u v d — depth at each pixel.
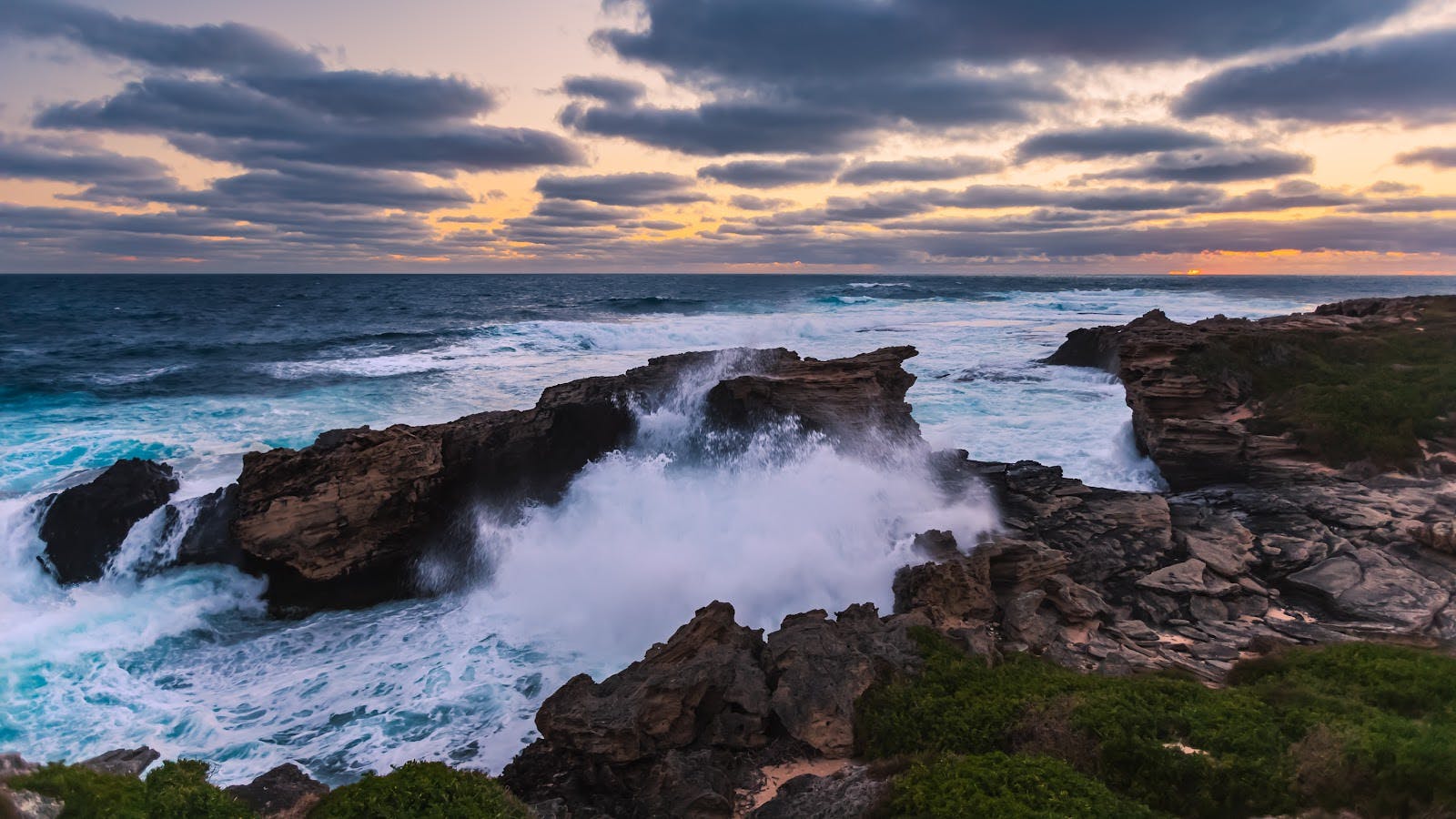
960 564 20.56
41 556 23.28
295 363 57.44
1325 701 13.85
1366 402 28.97
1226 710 13.65
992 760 12.60
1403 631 18.27
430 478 25.86
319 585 24.06
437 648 20.78
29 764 10.86
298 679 19.20
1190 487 29.38
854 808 12.09
